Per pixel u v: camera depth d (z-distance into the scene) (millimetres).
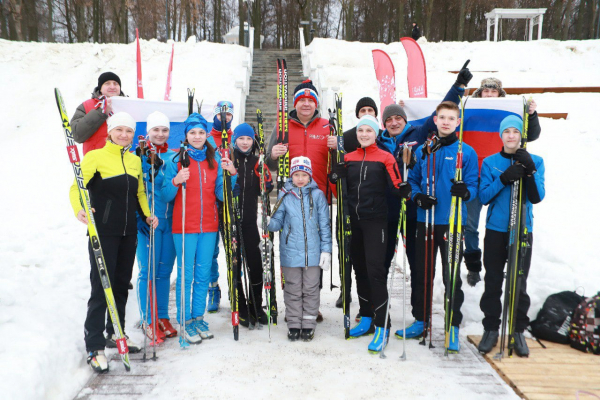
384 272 3061
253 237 3447
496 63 13344
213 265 3795
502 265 2945
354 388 2451
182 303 3027
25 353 2479
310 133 3568
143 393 2404
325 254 3148
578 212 4633
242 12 21266
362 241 3270
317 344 3098
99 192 2660
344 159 3232
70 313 3186
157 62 12531
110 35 28078
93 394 2396
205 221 3145
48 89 11094
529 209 2902
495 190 2873
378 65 5078
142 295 3211
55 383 2443
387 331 3055
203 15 29000
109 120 2719
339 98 3189
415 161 2916
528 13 17500
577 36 21406
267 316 3510
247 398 2342
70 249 4535
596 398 2293
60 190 6895
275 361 2797
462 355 2906
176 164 3082
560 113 9148
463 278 3865
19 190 6762
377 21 27484
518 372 2582
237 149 3471
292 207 3197
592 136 7934
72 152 2533
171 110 4102
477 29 28797
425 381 2537
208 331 3248
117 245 2740
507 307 2814
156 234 3168
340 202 3189
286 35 31844
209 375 2602
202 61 12812
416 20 20516
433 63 13305
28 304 3074
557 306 3047
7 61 11875
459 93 3166
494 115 4039
